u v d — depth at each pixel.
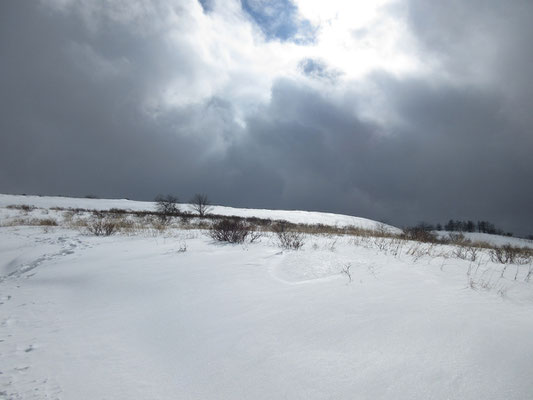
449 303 2.95
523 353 1.97
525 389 1.65
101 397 1.92
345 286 3.65
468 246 9.01
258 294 3.59
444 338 2.23
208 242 7.52
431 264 4.86
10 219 19.08
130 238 8.83
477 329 2.34
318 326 2.60
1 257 7.43
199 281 4.27
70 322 3.24
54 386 2.05
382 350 2.14
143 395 1.93
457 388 1.69
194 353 2.40
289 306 3.11
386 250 6.27
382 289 3.47
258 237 8.41
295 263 4.90
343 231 13.41
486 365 1.88
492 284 3.65
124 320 3.21
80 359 2.42
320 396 1.74
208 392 1.91
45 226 12.73
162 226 12.91
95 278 4.86
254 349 2.34
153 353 2.48
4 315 3.51
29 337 2.86
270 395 1.81
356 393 1.73
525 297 3.14
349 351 2.18
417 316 2.63
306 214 51.09
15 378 2.15
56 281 5.04
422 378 1.80
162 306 3.50
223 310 3.19
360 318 2.68
